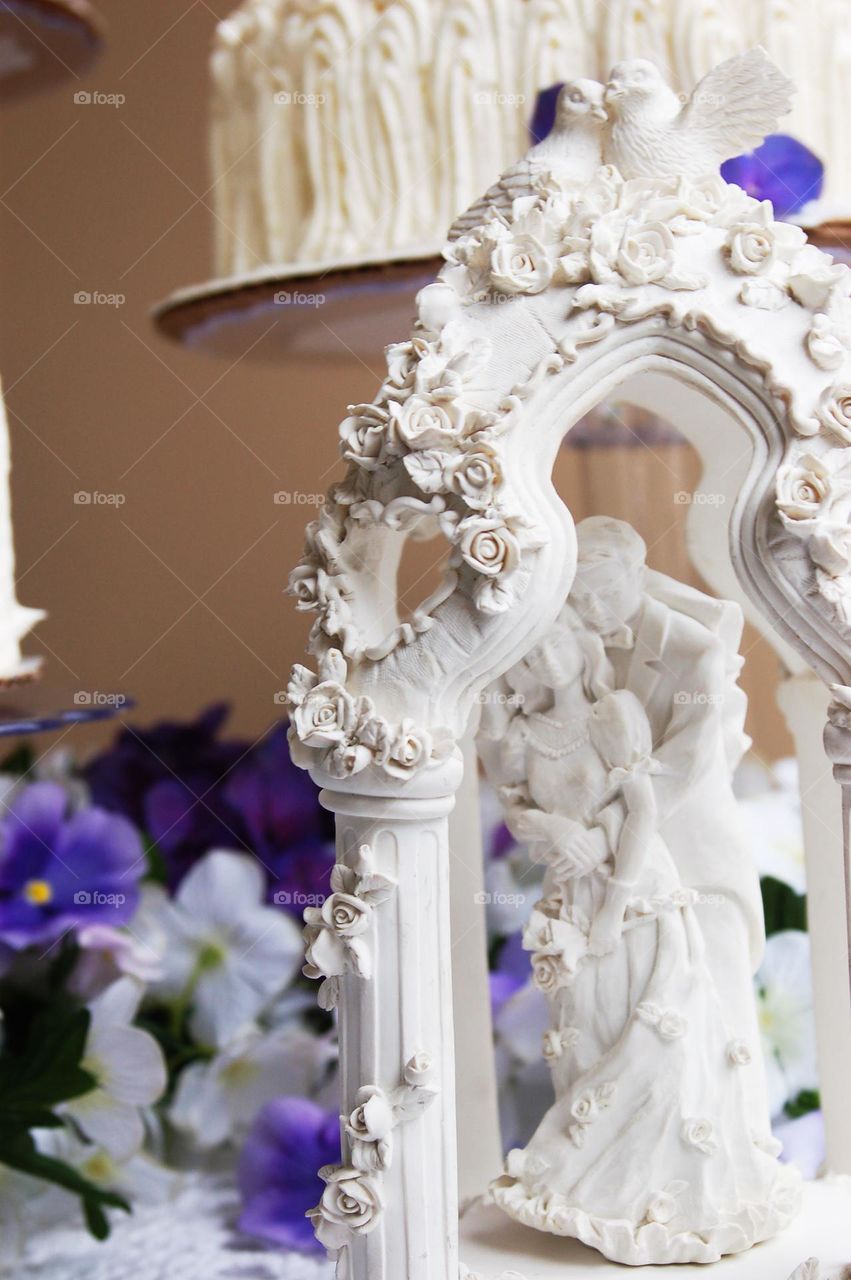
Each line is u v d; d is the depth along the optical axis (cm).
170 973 133
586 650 95
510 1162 96
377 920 81
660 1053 92
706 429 94
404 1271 81
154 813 140
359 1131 80
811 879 104
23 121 182
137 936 132
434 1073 81
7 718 107
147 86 183
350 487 84
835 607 78
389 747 78
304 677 82
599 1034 95
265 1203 126
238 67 129
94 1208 123
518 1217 94
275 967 134
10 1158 121
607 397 90
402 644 81
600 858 94
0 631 114
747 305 82
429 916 81
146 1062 125
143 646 177
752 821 134
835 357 81
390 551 86
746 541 81
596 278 81
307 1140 126
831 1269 88
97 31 131
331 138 122
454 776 81
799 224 112
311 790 142
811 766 103
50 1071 122
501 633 79
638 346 82
